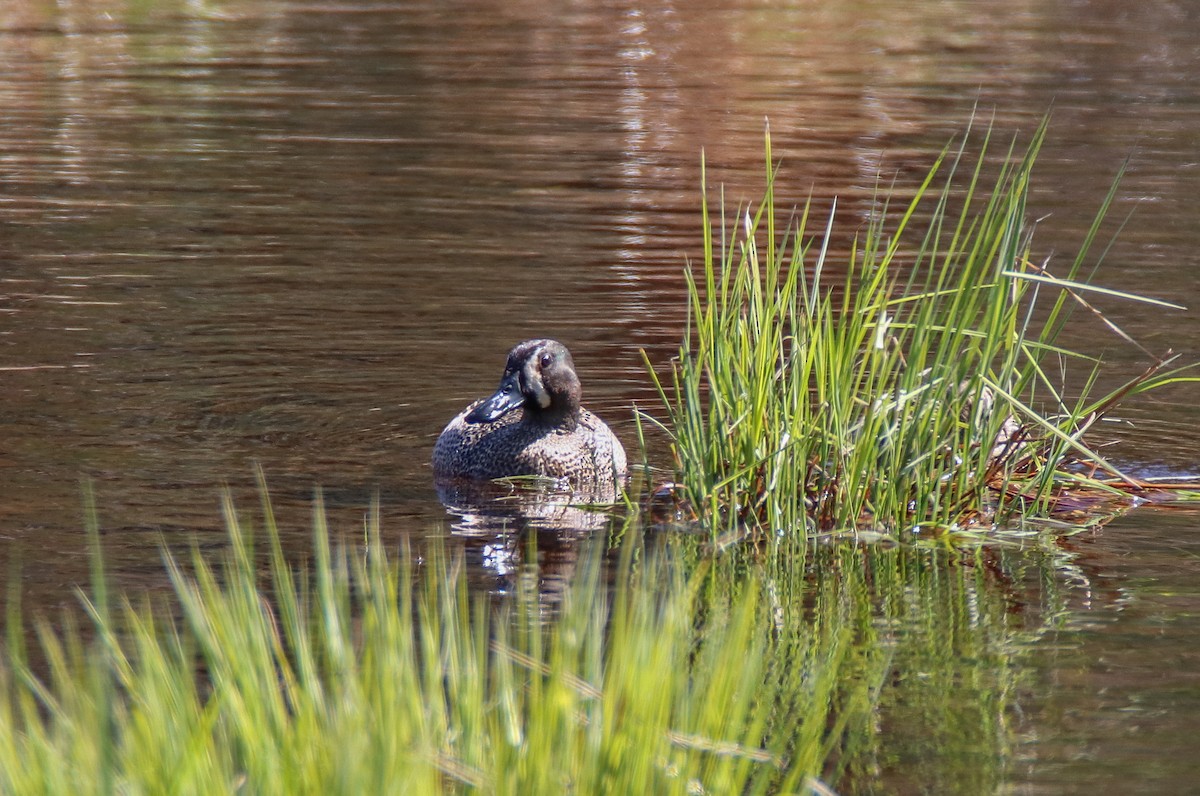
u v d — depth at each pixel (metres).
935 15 39.88
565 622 7.18
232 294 17.47
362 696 6.37
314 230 20.30
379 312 16.88
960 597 10.05
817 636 9.35
